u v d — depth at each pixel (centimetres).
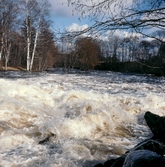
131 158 261
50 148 532
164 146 359
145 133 673
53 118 720
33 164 453
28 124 669
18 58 4006
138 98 1086
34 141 568
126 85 1748
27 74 2519
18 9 2717
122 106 927
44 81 1738
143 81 2169
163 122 450
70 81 1873
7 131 604
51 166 445
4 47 3138
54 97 998
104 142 585
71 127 645
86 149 530
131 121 781
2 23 2769
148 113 486
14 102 793
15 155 488
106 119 729
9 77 1995
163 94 1307
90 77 2453
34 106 817
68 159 475
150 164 242
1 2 2672
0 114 698
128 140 611
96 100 958
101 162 470
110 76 2766
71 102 889
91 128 677
